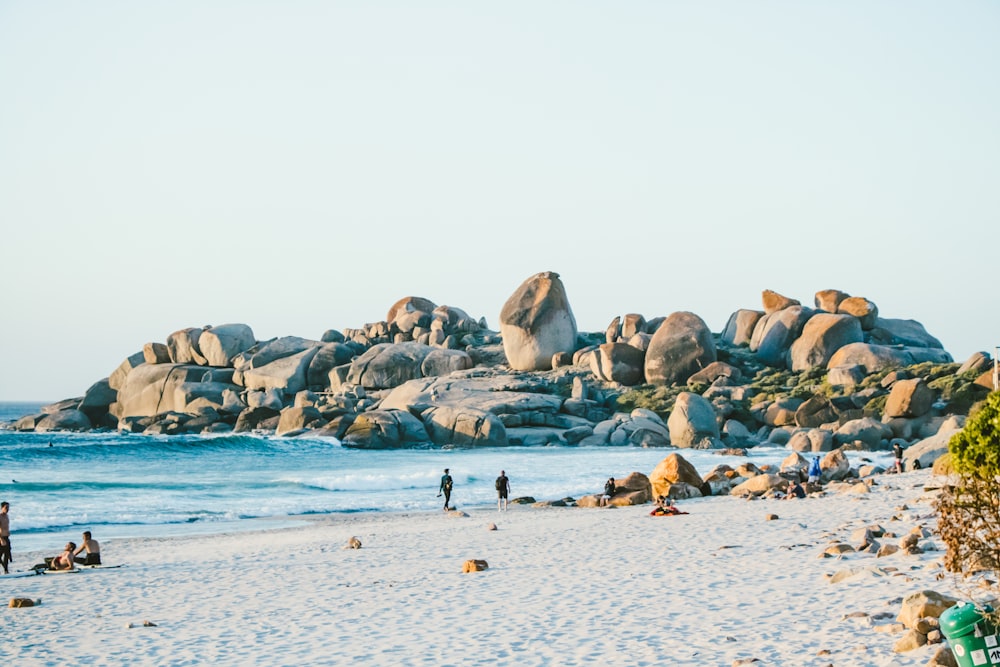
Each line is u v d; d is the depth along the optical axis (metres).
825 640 10.55
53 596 17.80
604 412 78.00
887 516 22.28
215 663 11.80
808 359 82.44
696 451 63.59
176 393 92.25
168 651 12.61
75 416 98.69
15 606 16.62
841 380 75.56
